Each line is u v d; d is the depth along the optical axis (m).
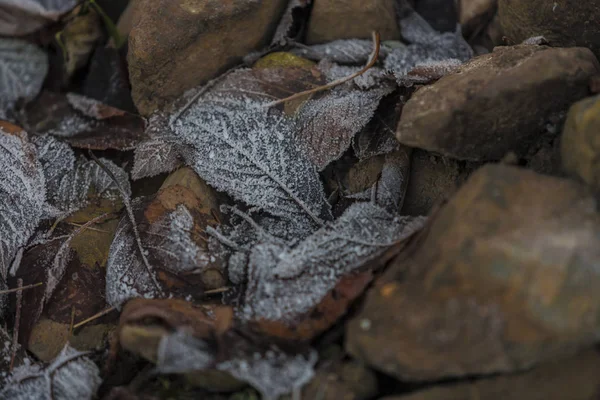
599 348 0.53
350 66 0.64
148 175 0.62
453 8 0.68
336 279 0.57
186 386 0.57
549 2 0.61
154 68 0.63
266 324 0.56
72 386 0.58
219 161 0.61
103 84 0.67
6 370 0.58
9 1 0.68
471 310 0.53
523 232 0.53
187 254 0.59
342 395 0.55
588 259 0.53
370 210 0.59
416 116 0.58
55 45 0.69
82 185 0.63
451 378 0.54
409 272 0.54
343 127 0.61
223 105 0.63
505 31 0.64
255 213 0.61
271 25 0.65
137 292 0.59
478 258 0.53
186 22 0.62
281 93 0.62
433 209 0.56
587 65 0.57
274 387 0.55
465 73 0.58
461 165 0.60
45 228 0.61
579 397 0.53
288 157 0.61
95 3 0.67
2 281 0.60
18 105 0.68
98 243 0.61
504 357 0.53
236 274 0.59
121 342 0.56
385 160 0.61
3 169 0.63
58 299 0.60
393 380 0.56
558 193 0.54
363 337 0.54
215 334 0.56
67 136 0.65
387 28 0.66
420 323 0.53
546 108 0.58
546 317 0.52
